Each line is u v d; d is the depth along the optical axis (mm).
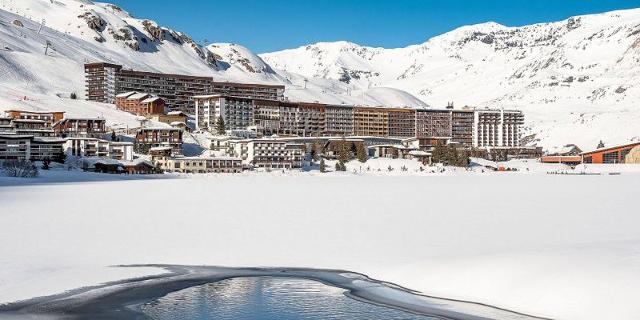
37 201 92125
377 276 44562
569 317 34125
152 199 96875
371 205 88750
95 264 48625
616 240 52375
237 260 50094
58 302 39406
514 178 183000
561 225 65125
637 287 35406
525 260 42875
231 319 36344
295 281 44031
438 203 92000
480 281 40688
